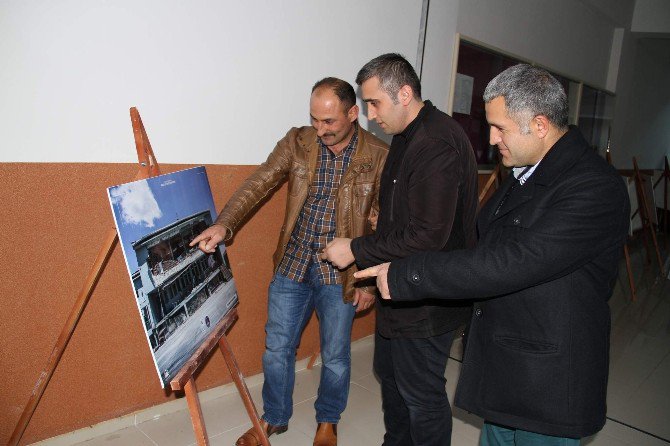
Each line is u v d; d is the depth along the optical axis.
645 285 4.88
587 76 5.09
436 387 1.54
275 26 2.08
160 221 1.35
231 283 1.73
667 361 3.11
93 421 1.88
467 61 3.20
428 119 1.46
